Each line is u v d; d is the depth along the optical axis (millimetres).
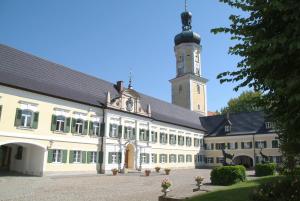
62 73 38406
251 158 57938
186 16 77375
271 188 11305
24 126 30141
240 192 16609
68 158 34188
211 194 16484
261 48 7609
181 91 74062
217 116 67562
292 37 6961
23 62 33688
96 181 27766
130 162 44438
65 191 20656
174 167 53750
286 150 9484
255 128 58938
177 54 76562
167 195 17875
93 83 42938
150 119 48438
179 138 56500
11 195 18266
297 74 7109
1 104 28281
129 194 19750
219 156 61438
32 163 32312
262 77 8383
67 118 34750
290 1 7094
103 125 39438
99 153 38406
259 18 8445
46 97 32625
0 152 35219
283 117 7977
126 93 43781
